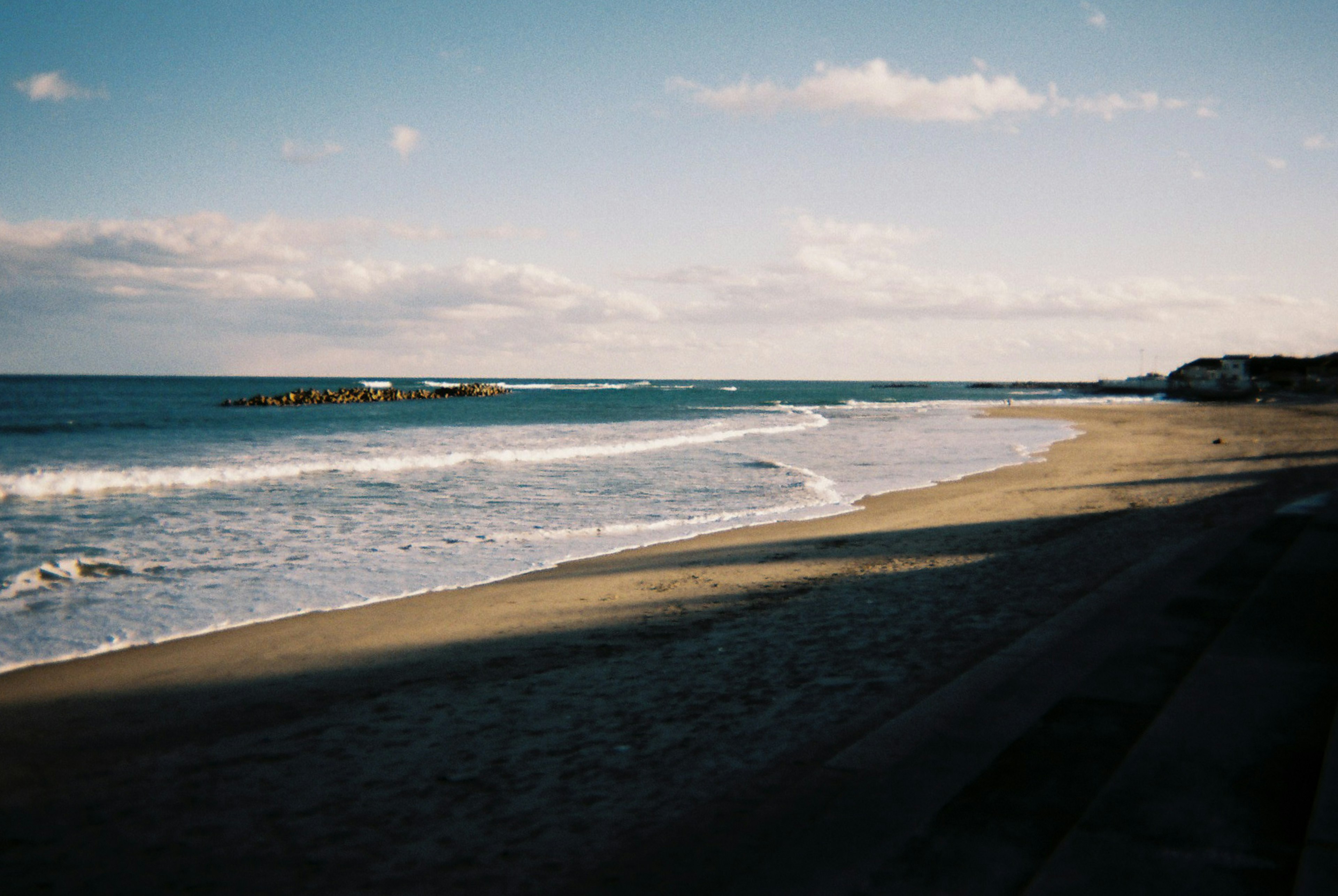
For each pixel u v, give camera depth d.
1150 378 155.75
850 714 5.05
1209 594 6.48
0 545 11.80
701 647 6.79
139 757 4.83
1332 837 2.65
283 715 5.49
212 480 19.02
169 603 8.73
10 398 77.81
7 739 5.11
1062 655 5.35
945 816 3.26
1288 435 32.56
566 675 6.18
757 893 3.02
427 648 7.02
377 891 3.34
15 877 3.54
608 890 3.23
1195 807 3.04
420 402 82.25
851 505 15.73
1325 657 4.58
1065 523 12.46
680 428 39.25
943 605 7.70
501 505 15.83
